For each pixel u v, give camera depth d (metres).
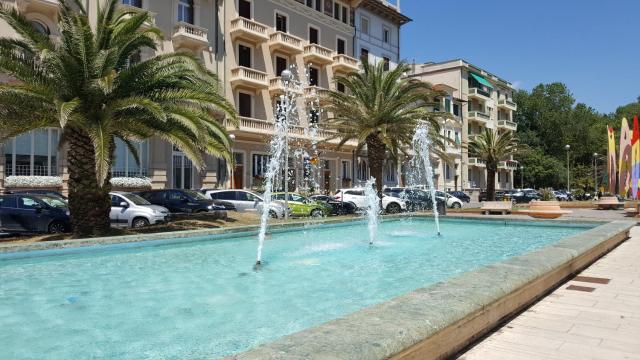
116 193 16.81
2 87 10.50
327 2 38.34
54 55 11.25
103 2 23.41
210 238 11.00
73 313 4.89
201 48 28.38
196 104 13.64
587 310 4.74
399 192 29.94
